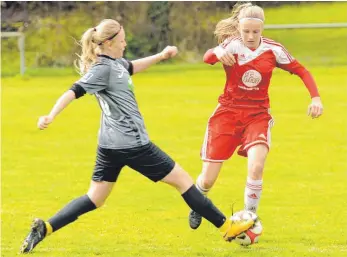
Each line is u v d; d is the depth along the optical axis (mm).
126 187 24203
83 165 28359
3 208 21469
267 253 16422
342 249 16875
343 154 30078
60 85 56781
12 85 57281
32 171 27203
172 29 68000
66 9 69688
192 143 32969
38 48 68000
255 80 17328
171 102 46375
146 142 15602
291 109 42688
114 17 68875
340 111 41625
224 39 17969
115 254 16438
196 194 16062
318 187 24094
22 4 69562
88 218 20172
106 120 15656
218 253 16469
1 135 35719
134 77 59875
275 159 29078
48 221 16234
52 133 36219
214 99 47531
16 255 16172
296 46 68688
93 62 15852
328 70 60469
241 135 17688
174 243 17562
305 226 19141
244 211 16656
